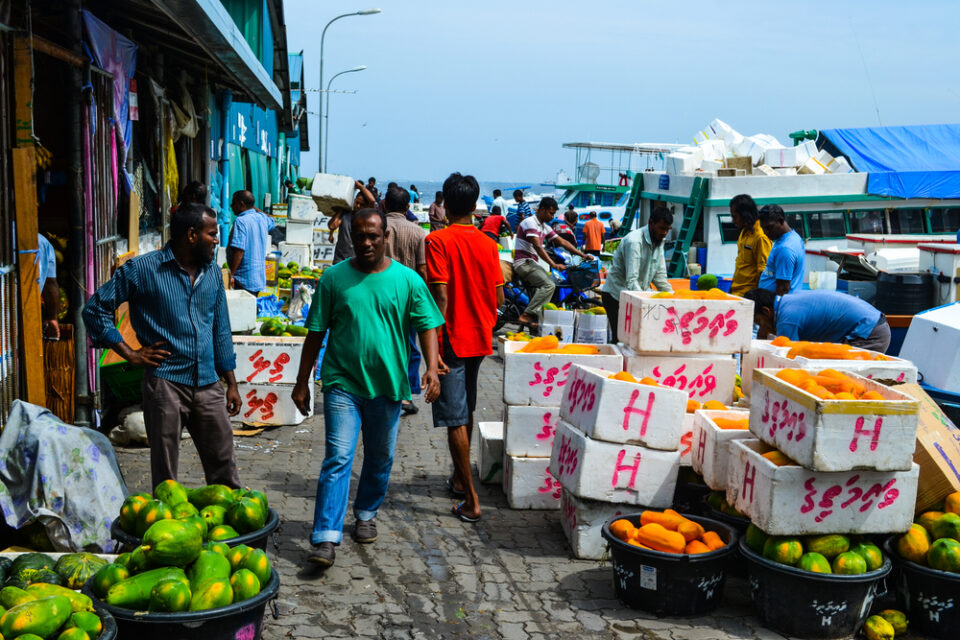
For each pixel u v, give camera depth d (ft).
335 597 15.74
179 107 40.91
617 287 32.17
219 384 17.25
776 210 29.40
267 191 95.45
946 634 14.74
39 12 24.48
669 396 17.40
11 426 15.99
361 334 16.65
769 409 16.01
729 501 16.61
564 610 15.56
